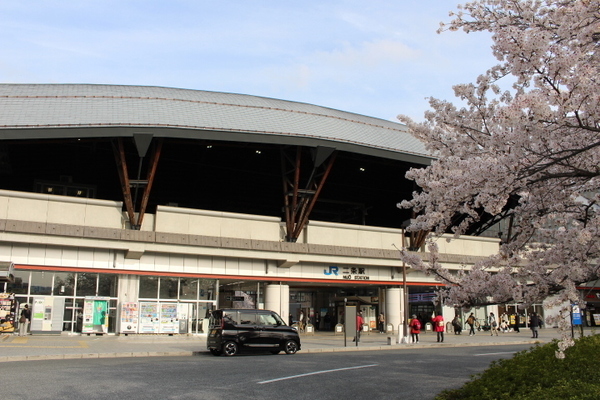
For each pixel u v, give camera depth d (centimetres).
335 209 5084
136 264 3194
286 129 3297
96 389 1150
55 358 1962
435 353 2292
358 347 2672
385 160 3825
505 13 1038
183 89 3819
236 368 1600
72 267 3025
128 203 3091
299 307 4600
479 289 970
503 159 839
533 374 1062
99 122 2884
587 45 898
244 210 4912
